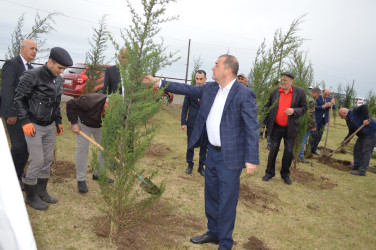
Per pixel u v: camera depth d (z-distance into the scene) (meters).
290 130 4.79
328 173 6.21
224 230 2.60
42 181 3.19
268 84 4.43
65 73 9.91
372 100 16.52
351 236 3.42
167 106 13.29
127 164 2.58
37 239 2.54
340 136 12.03
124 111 2.55
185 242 2.83
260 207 3.95
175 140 7.69
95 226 2.90
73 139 6.16
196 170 5.29
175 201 3.77
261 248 2.88
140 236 2.80
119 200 2.71
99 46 5.45
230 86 2.58
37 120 2.88
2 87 3.17
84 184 3.62
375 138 6.19
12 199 1.31
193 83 12.02
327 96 7.72
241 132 2.55
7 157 1.36
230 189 2.55
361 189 5.31
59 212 3.07
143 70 2.49
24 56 3.33
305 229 3.46
